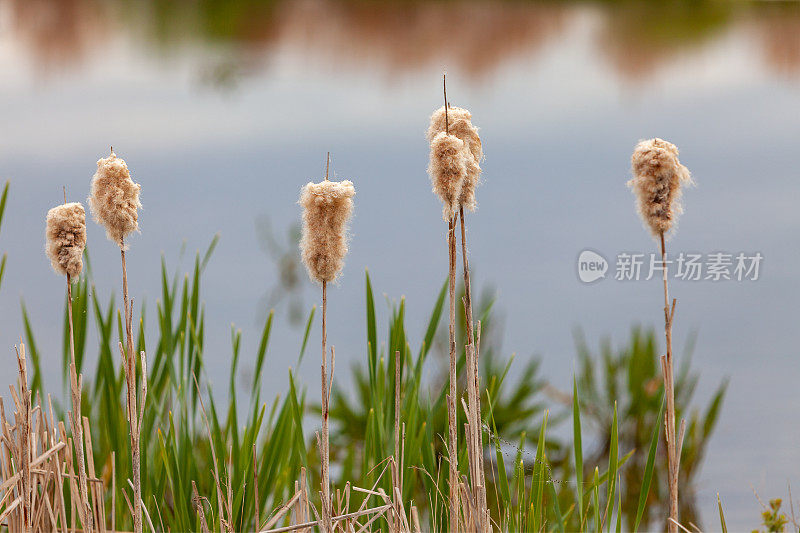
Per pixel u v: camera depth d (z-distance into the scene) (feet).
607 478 26.37
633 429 44.83
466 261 19.34
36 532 22.45
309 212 18.70
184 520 26.86
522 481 26.86
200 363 28.58
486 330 41.70
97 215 20.02
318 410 46.62
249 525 28.14
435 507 25.03
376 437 27.17
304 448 23.86
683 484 41.37
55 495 23.26
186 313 29.07
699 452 43.01
